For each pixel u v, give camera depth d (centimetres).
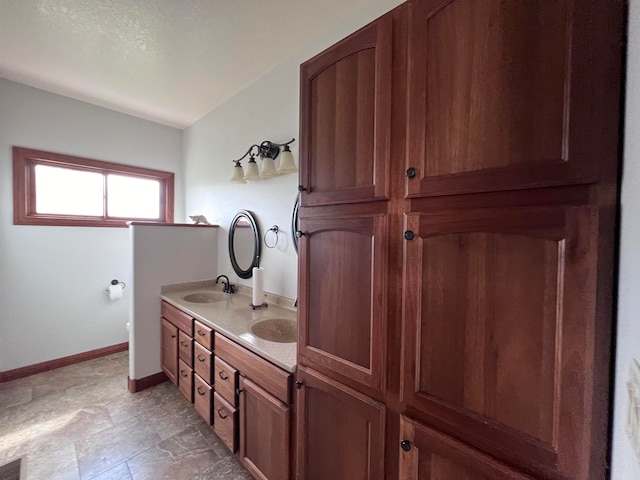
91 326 288
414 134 81
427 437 80
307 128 113
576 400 58
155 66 216
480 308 70
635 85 50
